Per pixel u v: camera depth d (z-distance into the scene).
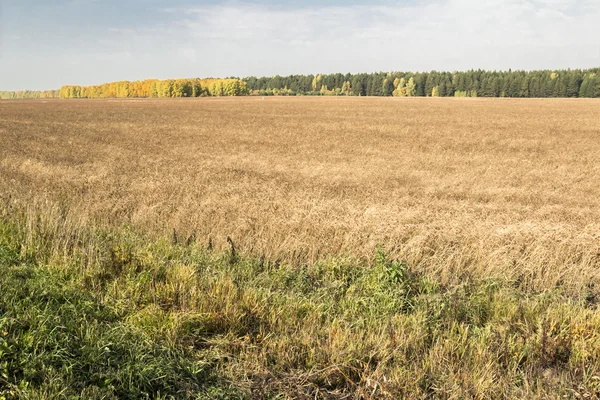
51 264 7.18
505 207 13.82
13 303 5.35
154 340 5.20
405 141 33.41
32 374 4.02
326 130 41.38
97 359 4.50
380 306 6.60
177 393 4.33
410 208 12.42
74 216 10.48
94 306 5.87
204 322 5.77
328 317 6.07
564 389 4.69
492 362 5.13
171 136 36.09
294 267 8.48
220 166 21.50
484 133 38.59
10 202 11.17
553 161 24.69
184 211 11.34
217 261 8.28
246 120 52.56
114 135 36.22
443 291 7.74
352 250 8.94
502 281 7.93
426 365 5.00
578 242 9.14
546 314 6.41
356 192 15.84
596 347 5.45
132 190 14.30
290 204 12.47
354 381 4.92
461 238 9.52
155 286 6.65
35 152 24.88
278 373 4.89
